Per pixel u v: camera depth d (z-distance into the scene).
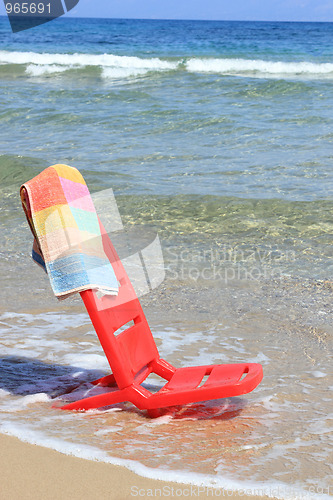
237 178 13.45
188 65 39.31
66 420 4.54
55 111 22.89
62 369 5.67
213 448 4.06
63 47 55.12
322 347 6.16
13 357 5.92
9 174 14.45
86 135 18.86
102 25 112.19
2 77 35.62
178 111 22.03
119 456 3.90
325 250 9.23
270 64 38.69
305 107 22.66
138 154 16.09
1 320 6.96
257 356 5.94
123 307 4.95
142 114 21.81
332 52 49.72
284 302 7.43
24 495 3.45
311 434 4.28
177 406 4.88
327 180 13.05
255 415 4.64
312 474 3.70
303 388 5.18
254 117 20.73
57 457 3.90
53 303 7.55
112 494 3.46
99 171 14.19
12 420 4.50
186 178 13.56
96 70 36.78
